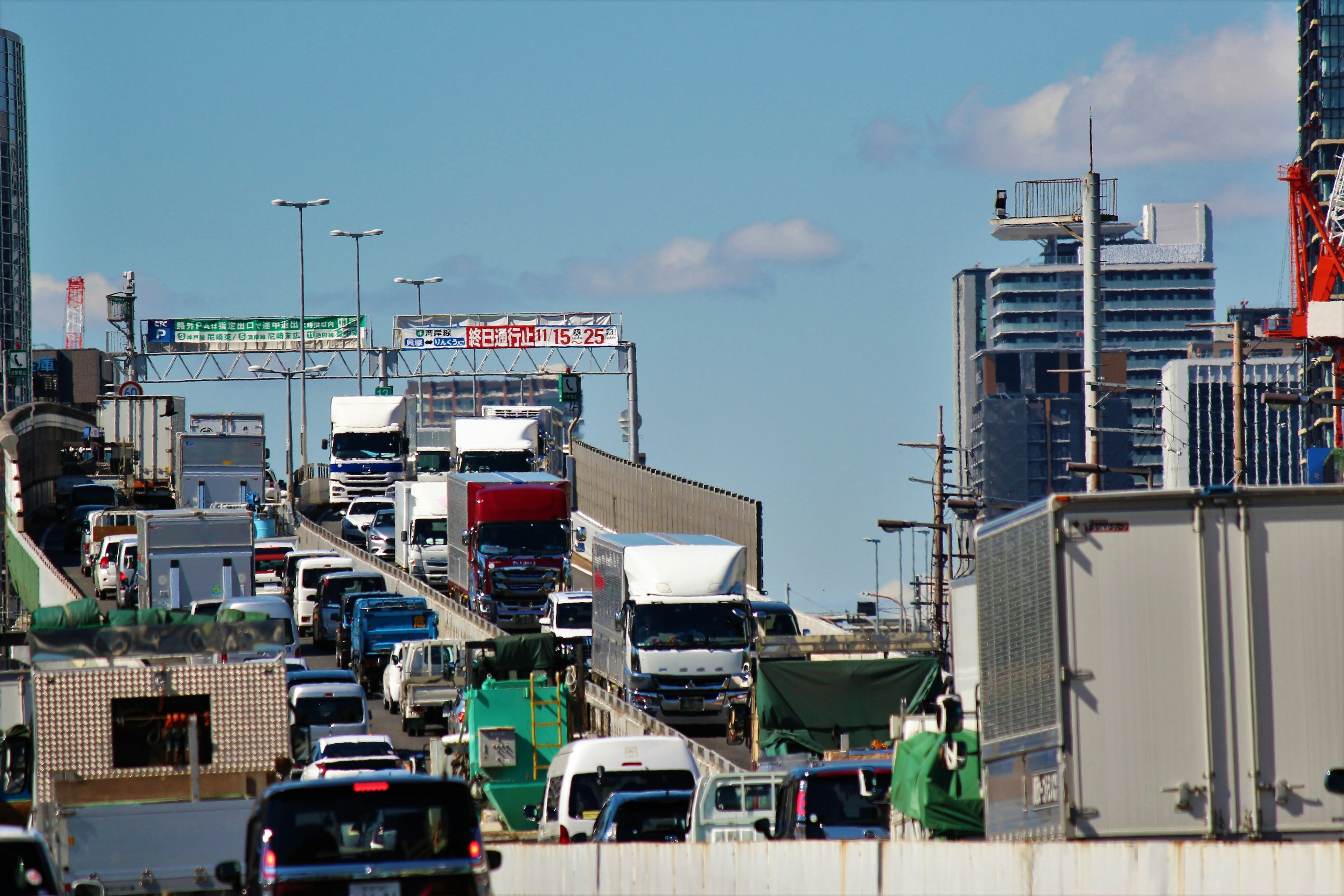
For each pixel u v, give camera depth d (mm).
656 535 160625
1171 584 51750
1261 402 146250
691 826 82688
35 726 68125
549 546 194500
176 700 69312
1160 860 45594
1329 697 51375
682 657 145250
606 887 80125
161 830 67875
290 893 50625
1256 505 51812
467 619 198125
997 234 174000
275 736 69875
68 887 66625
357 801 51906
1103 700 51406
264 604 165125
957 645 75438
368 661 178375
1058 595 51688
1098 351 160250
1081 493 51750
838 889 62562
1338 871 41844
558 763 98062
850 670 113812
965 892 53781
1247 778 51125
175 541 178500
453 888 51625
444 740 126938
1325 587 51688
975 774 65938
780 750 113250
